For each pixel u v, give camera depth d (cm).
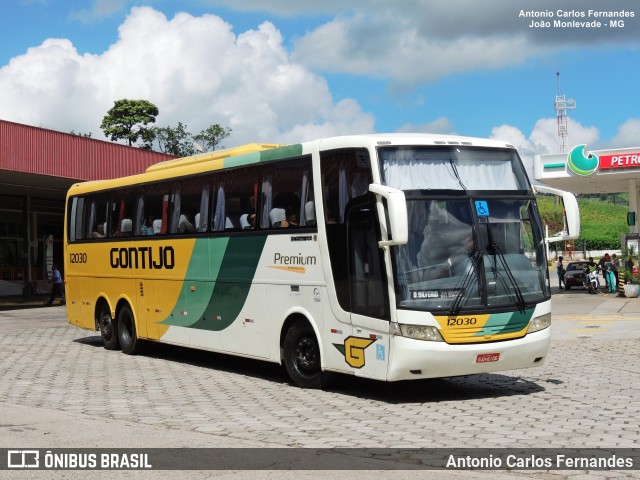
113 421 980
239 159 1394
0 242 4678
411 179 1104
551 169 3512
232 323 1401
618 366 1445
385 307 1070
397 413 1025
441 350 1049
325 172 1189
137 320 1709
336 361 1166
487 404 1080
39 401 1148
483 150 1162
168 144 7350
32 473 730
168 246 1589
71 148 3325
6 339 2122
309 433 898
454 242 1088
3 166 3012
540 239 1159
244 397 1175
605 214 12588
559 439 844
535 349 1120
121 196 1777
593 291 3956
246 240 1363
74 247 1970
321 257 1189
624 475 696
